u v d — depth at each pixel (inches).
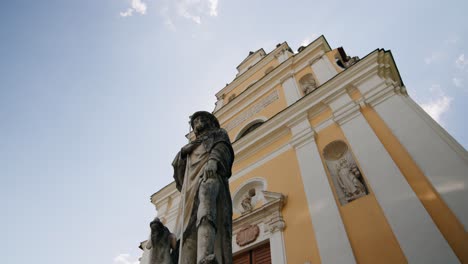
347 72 430.3
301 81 552.7
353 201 299.7
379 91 376.5
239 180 452.8
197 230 105.5
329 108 423.5
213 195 111.5
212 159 126.0
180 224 115.7
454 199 240.4
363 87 399.5
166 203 551.8
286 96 542.3
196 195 118.6
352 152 342.0
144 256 494.0
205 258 89.4
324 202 317.1
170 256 107.1
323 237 288.8
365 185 304.8
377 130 340.5
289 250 305.7
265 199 388.2
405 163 291.0
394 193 274.5
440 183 256.1
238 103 653.3
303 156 390.0
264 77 628.7
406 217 253.3
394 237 250.4
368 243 260.8
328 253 274.2
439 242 225.8
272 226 335.6
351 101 396.5
